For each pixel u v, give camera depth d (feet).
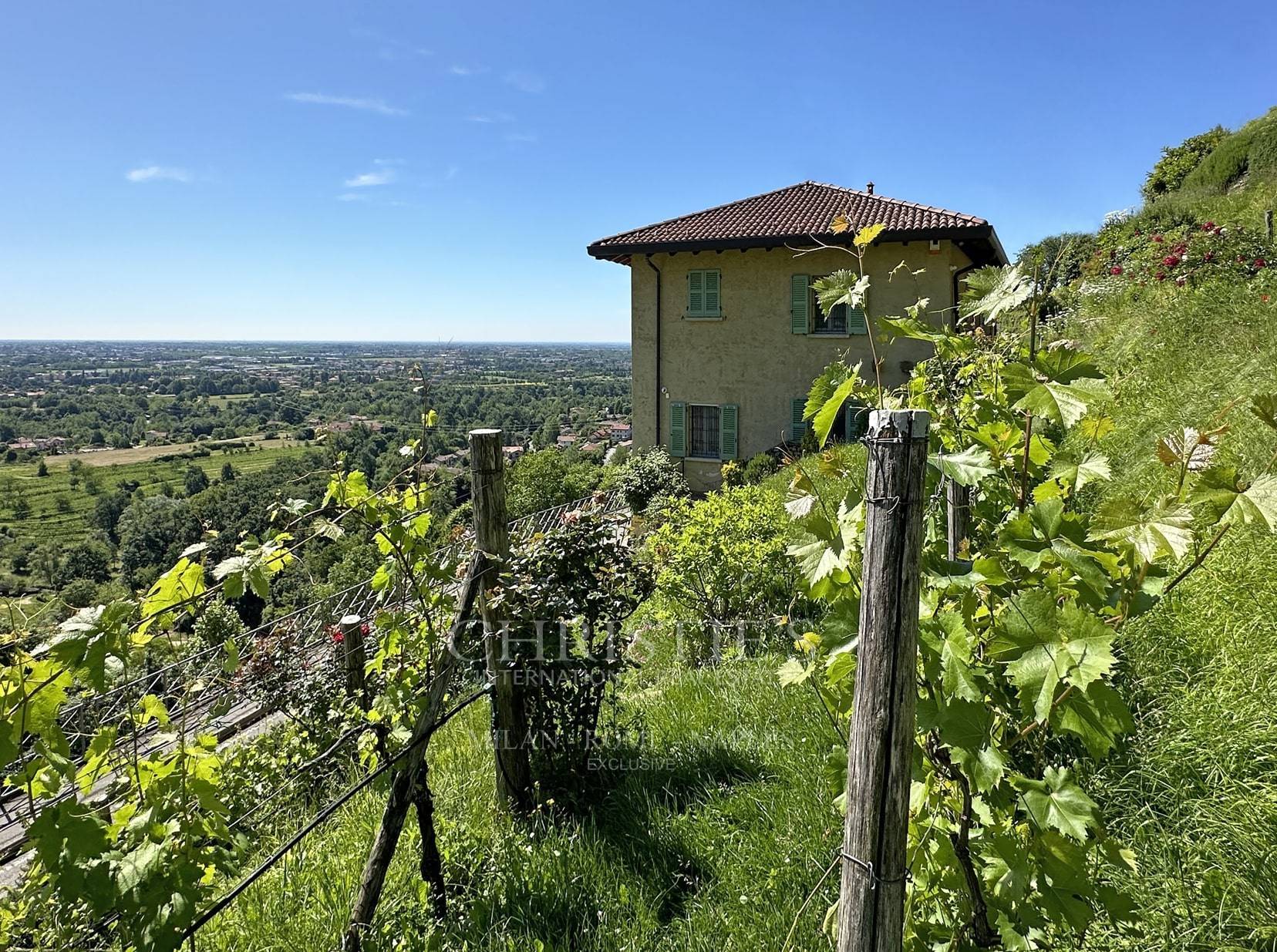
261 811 13.69
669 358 55.21
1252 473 13.41
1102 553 5.39
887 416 4.67
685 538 19.80
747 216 54.60
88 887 5.98
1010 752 6.86
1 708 5.62
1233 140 66.44
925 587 5.76
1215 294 29.50
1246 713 8.71
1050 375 5.72
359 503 9.14
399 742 9.24
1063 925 5.90
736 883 9.23
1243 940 6.49
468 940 8.86
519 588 11.22
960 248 51.60
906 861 5.25
